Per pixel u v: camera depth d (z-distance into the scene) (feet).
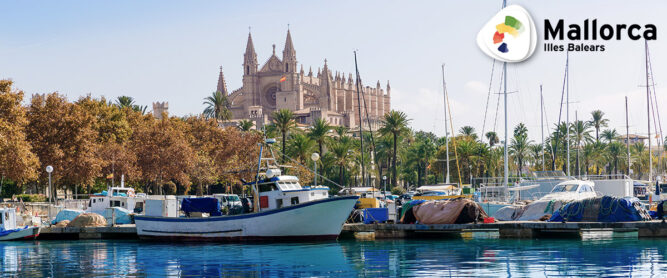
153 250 136.36
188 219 150.71
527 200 184.75
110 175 241.55
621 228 139.23
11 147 208.64
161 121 322.14
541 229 147.33
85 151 250.16
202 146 326.44
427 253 124.16
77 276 104.68
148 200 166.20
